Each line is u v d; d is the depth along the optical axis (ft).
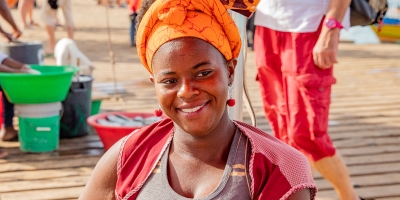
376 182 12.25
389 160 13.66
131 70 25.31
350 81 23.47
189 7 4.63
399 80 23.71
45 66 15.06
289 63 8.91
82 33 37.52
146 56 4.96
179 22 4.59
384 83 23.11
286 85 9.10
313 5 8.68
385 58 28.94
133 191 5.04
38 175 12.61
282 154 4.83
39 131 13.94
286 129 9.51
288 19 8.85
